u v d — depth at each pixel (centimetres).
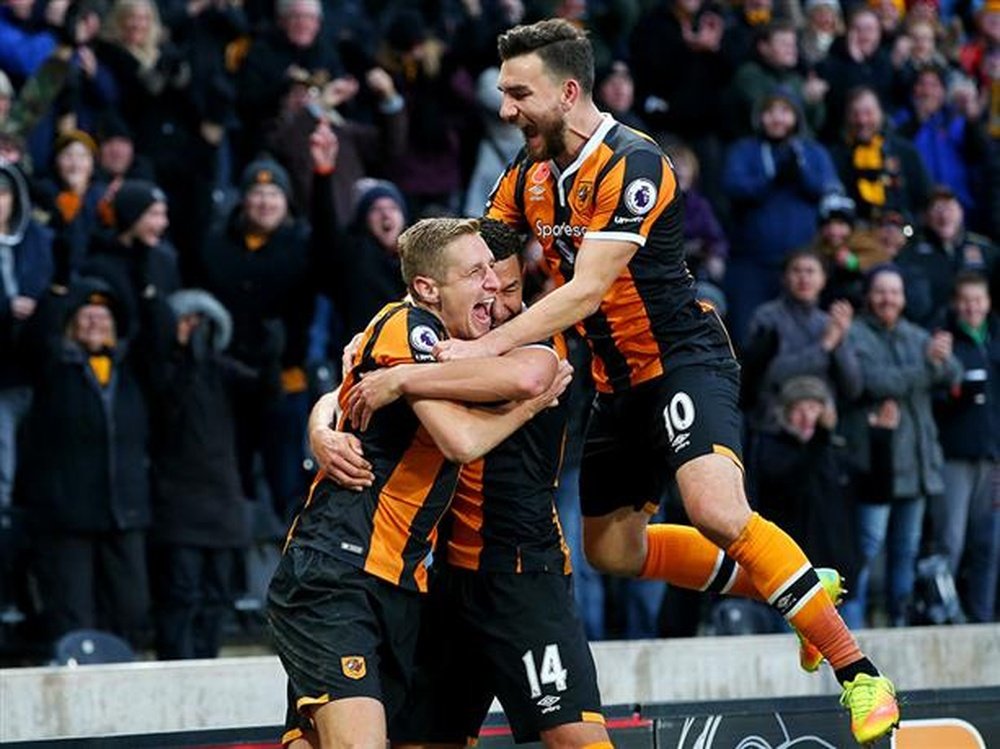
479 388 2120
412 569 2177
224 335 3591
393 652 2189
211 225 4069
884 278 3950
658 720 2600
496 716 2614
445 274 2184
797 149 4397
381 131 4244
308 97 4175
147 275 3538
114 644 3278
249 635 3775
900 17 5650
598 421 2411
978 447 4059
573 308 2202
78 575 3384
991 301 4362
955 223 4491
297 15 4278
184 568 3469
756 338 3878
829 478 3678
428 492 2173
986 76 5616
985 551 4116
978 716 2753
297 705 2183
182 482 3484
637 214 2228
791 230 4378
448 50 4366
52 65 3994
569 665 2239
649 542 2491
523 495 2242
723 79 4769
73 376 3397
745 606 3728
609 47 4834
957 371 4009
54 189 3778
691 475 2264
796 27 4978
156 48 4234
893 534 3984
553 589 2258
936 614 3912
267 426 3741
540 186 2305
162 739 2448
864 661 2244
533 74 2236
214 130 4175
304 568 2156
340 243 3759
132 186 3588
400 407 2164
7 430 3556
